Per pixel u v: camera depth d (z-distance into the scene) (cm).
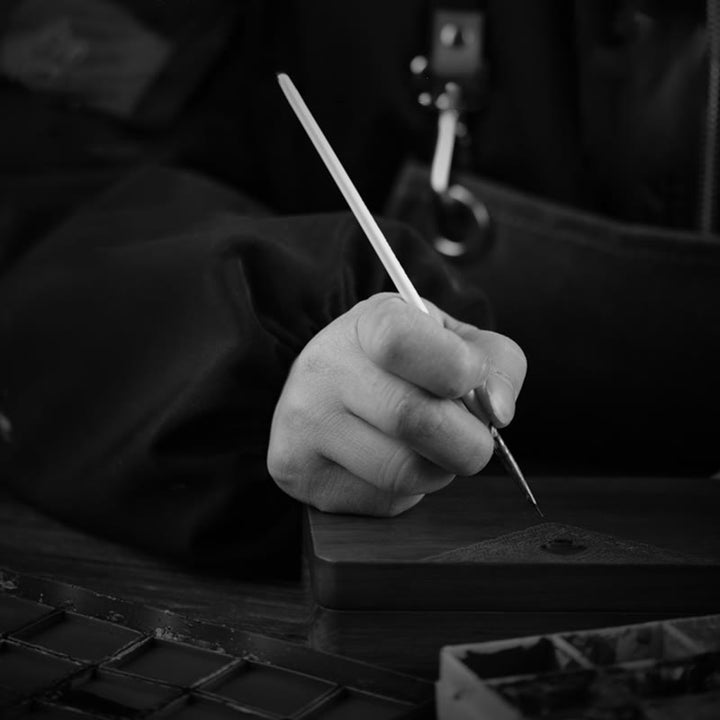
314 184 131
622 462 115
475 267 115
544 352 114
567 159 126
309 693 76
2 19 126
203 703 74
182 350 90
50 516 97
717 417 112
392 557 80
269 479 89
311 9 127
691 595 81
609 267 111
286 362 89
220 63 128
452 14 121
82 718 73
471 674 68
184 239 95
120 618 82
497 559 80
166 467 89
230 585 90
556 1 125
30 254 107
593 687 68
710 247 109
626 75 123
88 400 95
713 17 119
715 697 69
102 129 125
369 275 93
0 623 81
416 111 127
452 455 80
